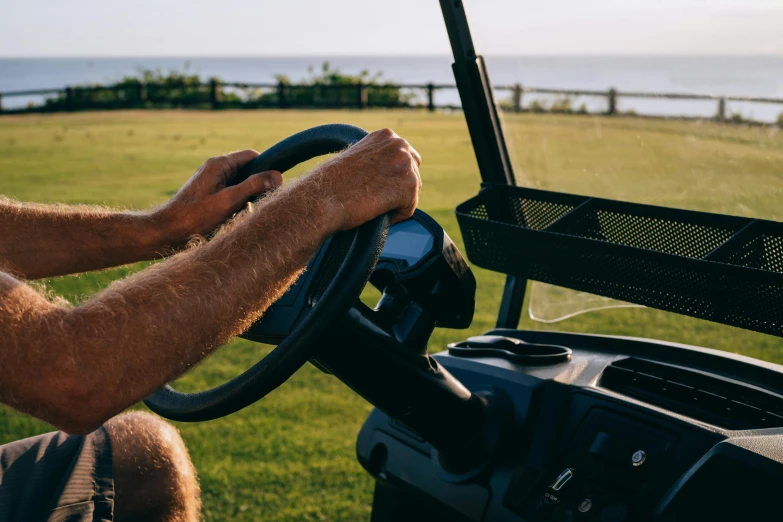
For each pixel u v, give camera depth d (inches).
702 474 37.0
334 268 38.5
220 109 884.6
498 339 53.9
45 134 599.8
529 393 47.2
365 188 35.0
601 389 45.7
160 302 31.6
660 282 41.1
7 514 44.2
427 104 821.2
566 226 49.0
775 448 36.6
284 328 38.6
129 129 637.3
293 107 861.8
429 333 43.0
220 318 32.2
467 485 48.0
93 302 32.1
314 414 116.6
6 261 46.8
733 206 46.2
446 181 321.4
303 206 33.7
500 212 55.2
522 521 44.2
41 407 31.1
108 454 48.1
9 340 30.4
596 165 53.0
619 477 41.1
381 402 43.4
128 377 31.2
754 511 35.1
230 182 50.0
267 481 96.0
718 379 45.3
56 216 48.8
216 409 35.1
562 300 59.0
